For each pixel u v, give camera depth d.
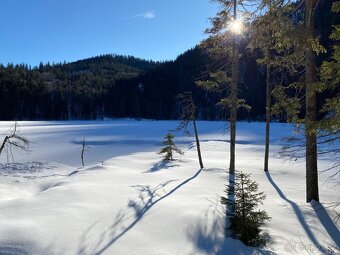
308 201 11.51
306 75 10.47
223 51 16.22
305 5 9.34
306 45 8.30
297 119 9.48
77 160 33.34
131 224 8.23
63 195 10.53
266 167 19.11
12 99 140.38
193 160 24.33
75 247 6.82
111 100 154.25
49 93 148.38
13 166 21.70
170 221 8.57
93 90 159.25
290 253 7.64
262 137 51.94
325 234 9.02
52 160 33.22
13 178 16.38
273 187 14.61
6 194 12.88
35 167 21.67
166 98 149.75
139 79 167.38
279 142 41.38
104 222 8.22
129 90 163.75
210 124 91.12
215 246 7.54
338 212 10.53
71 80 197.50
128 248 6.98
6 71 158.62
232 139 16.73
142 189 12.20
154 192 11.77
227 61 16.56
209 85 16.31
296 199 12.15
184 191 12.24
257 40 12.31
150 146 44.41
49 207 9.04
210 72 16.52
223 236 8.06
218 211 9.54
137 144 47.03
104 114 152.00
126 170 18.95
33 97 144.00
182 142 47.69
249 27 12.41
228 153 31.03
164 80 156.50
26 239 6.81
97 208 9.22
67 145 46.22
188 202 10.35
